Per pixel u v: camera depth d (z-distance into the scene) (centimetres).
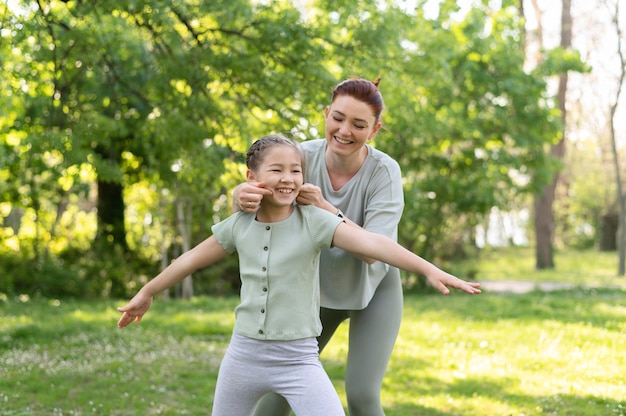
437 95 1546
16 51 820
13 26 679
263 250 298
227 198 1457
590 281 1981
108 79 891
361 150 344
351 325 353
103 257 1493
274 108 764
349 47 812
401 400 606
